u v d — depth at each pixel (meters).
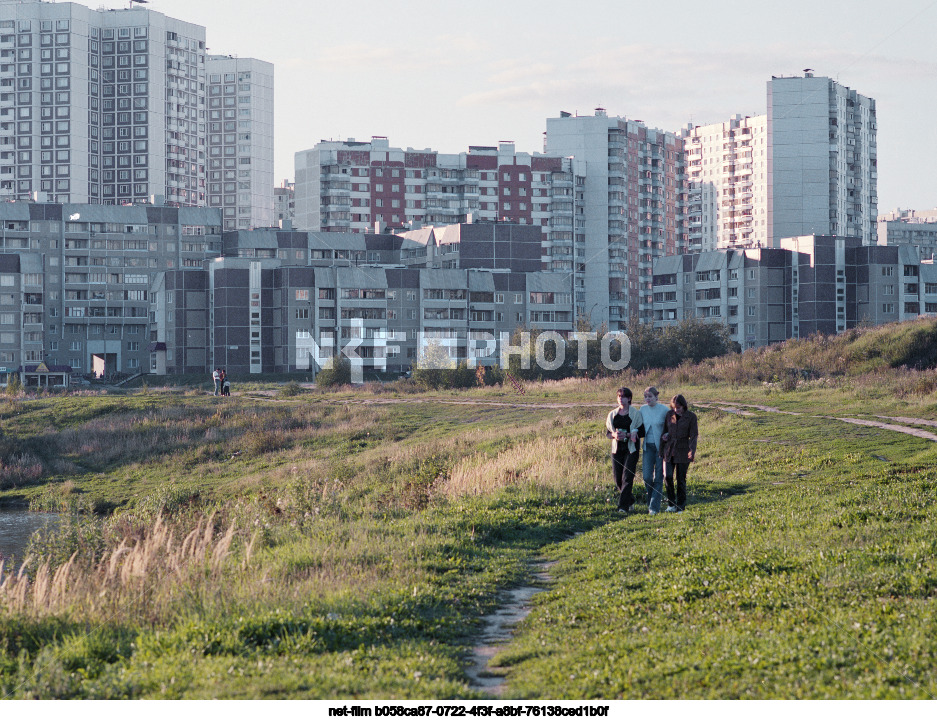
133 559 15.77
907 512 16.66
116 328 168.00
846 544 14.26
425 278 141.88
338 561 16.36
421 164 198.38
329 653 10.58
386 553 16.88
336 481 29.16
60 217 165.50
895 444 29.44
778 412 43.19
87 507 41.81
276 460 49.81
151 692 9.23
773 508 19.28
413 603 12.95
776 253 158.25
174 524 23.98
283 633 11.22
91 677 10.16
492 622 12.62
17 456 56.03
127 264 168.62
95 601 13.78
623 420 21.39
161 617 12.77
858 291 155.75
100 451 56.25
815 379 60.72
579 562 16.20
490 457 37.59
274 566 16.14
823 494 21.00
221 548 17.30
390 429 54.00
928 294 156.25
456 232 157.38
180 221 171.25
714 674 8.98
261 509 25.69
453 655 10.79
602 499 22.89
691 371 70.00
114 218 167.75
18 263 155.62
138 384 130.00
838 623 9.99
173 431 59.44
